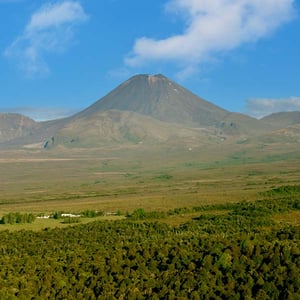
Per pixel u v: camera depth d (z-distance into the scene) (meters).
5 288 48.12
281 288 41.69
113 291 46.56
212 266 47.12
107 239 69.50
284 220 76.31
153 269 50.50
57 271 53.19
